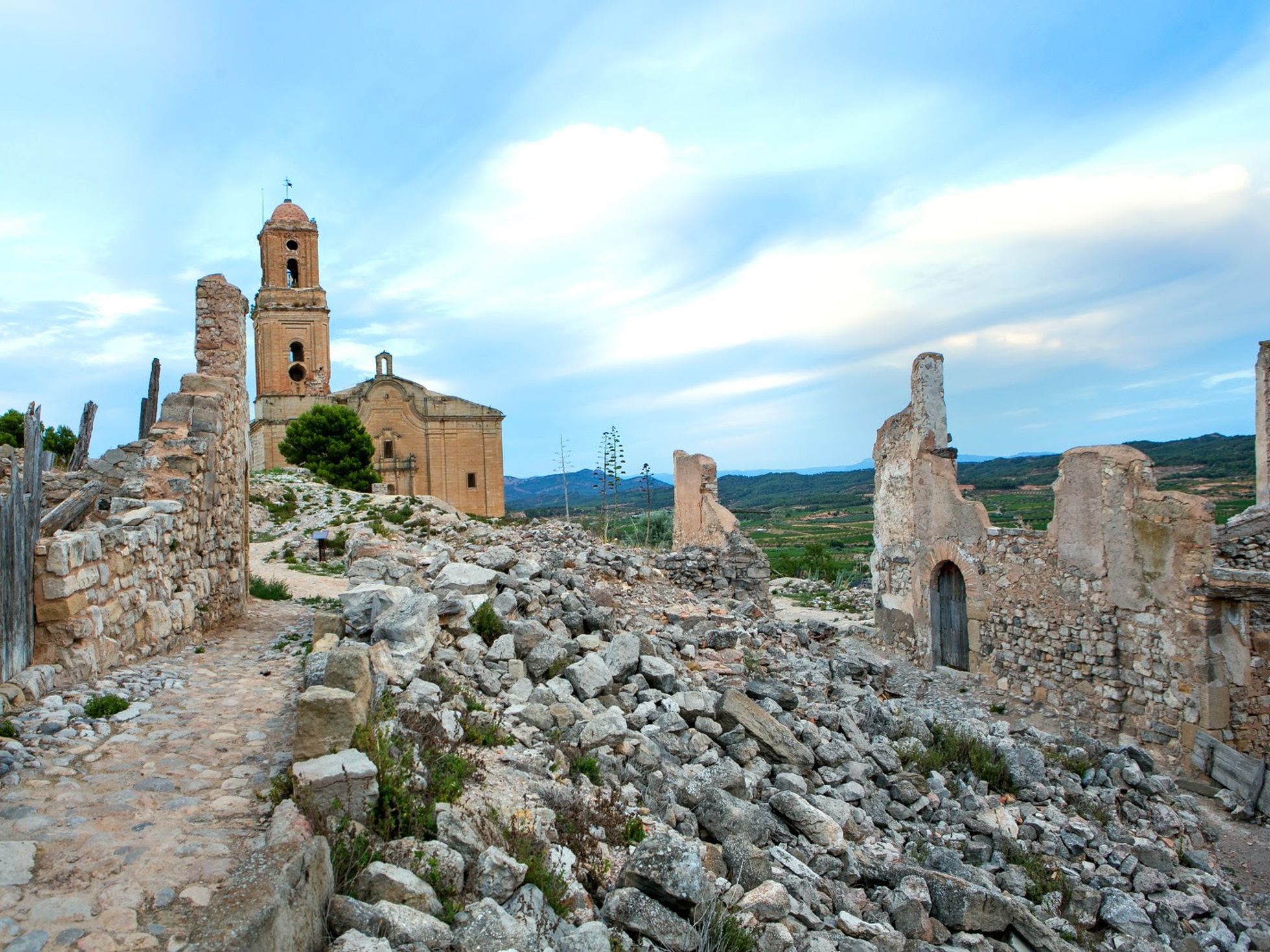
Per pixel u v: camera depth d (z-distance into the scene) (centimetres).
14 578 783
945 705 1672
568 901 587
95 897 461
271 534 3003
